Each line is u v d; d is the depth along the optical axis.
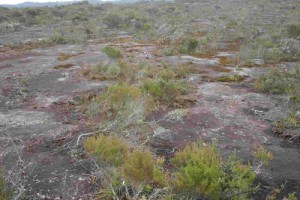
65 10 49.53
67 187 6.70
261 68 17.62
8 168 7.32
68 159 7.73
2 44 25.72
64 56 20.38
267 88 13.82
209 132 9.62
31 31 33.00
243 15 42.34
